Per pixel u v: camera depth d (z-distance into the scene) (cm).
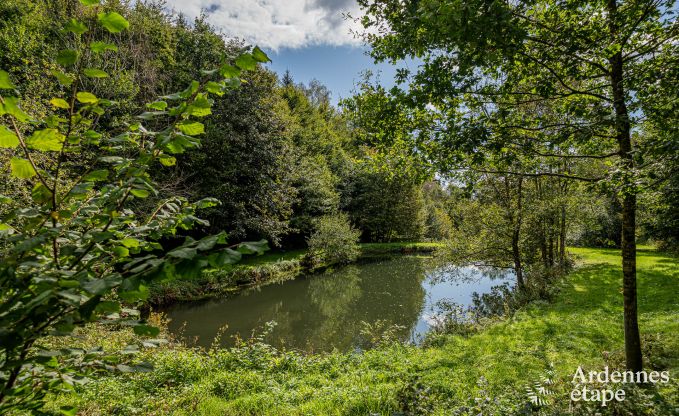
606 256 2122
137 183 165
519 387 580
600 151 594
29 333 117
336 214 3186
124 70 1427
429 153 501
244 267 2067
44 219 143
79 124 155
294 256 2781
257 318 1473
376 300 1812
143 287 120
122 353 157
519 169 613
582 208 1425
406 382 579
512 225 1352
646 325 829
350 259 2845
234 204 2052
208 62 2102
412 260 3080
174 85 1900
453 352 838
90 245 143
